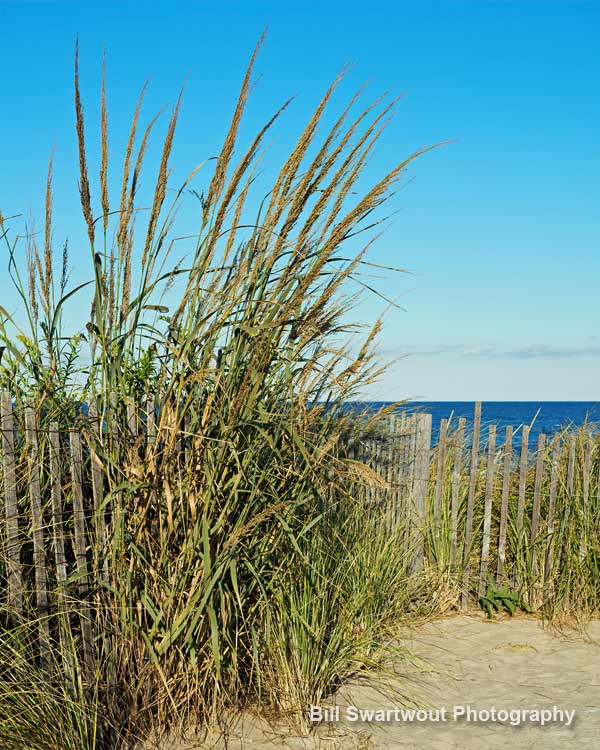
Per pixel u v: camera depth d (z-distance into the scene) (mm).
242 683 4324
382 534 6000
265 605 4258
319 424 4773
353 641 5066
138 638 3865
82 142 3604
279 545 4293
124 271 3889
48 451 3938
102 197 3768
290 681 4262
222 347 4109
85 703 3629
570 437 6824
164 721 3982
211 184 3896
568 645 5840
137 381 4180
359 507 5445
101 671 3838
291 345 4262
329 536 4953
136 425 4000
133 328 3938
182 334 4086
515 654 5633
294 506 4160
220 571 3703
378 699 4652
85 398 4062
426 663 5363
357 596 5113
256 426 3850
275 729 4113
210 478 3834
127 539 3836
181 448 4098
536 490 6738
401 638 5852
